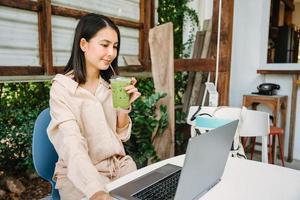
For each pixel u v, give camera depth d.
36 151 1.32
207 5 3.94
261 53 3.80
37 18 2.33
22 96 2.61
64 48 2.56
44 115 1.39
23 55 2.26
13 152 2.56
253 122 1.79
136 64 3.23
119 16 3.03
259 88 3.51
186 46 3.93
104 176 1.34
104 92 1.46
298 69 3.54
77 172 0.99
